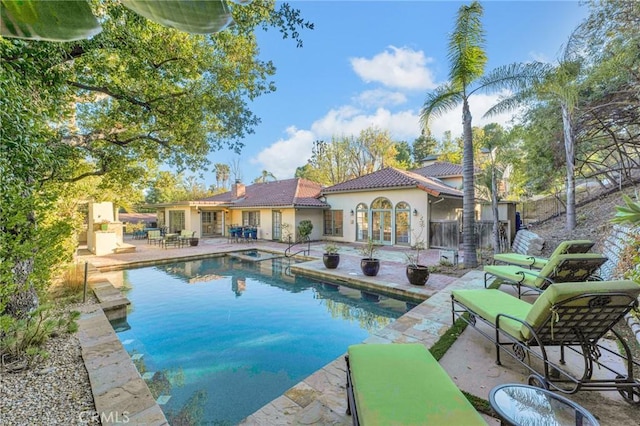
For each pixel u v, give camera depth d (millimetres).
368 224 16156
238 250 14516
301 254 13078
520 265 7047
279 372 4184
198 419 3240
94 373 3529
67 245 7820
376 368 2480
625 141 11977
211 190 40125
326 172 31547
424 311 5453
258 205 18922
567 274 4801
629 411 2652
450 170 21812
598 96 10219
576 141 12258
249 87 8391
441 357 3711
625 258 4938
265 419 2701
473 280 7680
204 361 4496
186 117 7957
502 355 3734
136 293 8180
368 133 29984
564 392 2752
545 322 2881
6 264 3613
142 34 5969
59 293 7094
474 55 8578
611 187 14797
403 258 11531
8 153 3512
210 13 608
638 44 8094
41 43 4250
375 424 1860
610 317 2791
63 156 6648
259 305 7109
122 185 10820
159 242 18156
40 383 3334
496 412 1752
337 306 6992
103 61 6230
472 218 9102
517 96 8977
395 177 15797
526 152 13977
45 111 4875
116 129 8445
